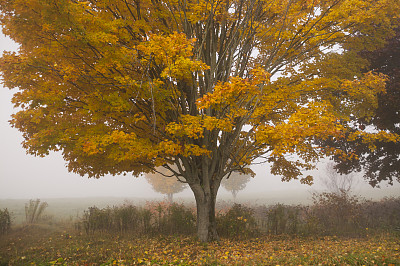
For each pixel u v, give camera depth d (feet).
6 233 29.66
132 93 19.49
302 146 19.48
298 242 23.68
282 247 21.12
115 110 18.92
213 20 23.71
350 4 20.94
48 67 19.17
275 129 18.53
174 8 22.43
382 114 33.83
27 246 24.20
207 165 23.94
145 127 22.89
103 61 18.53
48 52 18.52
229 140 25.05
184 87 24.77
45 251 21.97
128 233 28.50
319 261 14.94
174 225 29.32
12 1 16.87
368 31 23.86
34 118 19.01
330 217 32.35
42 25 17.47
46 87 19.61
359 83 21.81
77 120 22.31
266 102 21.88
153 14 20.75
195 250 20.35
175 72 17.62
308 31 22.45
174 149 19.61
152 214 31.65
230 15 24.91
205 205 23.97
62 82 20.85
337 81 24.07
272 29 24.30
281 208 31.07
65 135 19.27
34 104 18.75
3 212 30.83
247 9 22.67
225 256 17.10
